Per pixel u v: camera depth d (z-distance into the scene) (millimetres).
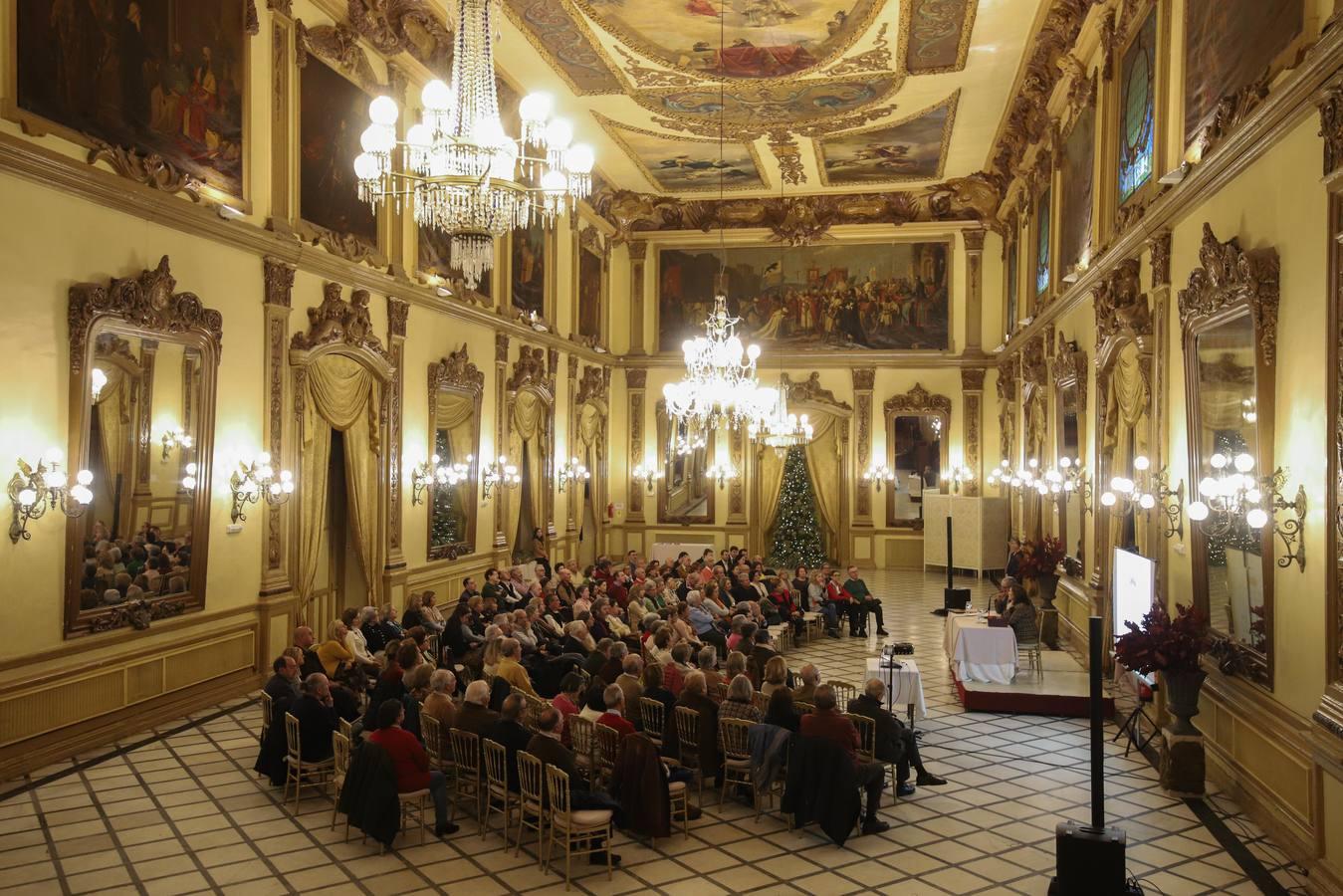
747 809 8758
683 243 28031
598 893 6852
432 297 16516
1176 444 10531
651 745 7746
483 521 18859
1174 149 10758
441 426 17125
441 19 15406
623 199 26312
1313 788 6973
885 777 9445
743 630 12086
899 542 27172
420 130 7562
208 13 11266
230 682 11812
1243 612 8477
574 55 17031
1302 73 6816
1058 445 17078
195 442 11008
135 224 10164
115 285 9672
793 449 27078
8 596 8711
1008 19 15352
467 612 13039
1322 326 6957
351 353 14180
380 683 9203
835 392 27594
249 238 11820
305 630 10445
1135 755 10453
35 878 6875
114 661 9984
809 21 15539
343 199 14203
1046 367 18688
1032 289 20656
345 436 14438
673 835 8078
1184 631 9000
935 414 27000
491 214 7445
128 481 10047
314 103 13406
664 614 13992
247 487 11758
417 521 16297
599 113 20000
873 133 21078
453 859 7414
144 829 7809
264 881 6910
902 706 12508
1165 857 7520
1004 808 8750
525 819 8023
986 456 26734
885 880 7152
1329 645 6680
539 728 7633
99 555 9695
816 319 27578
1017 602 14828
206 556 11219
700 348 15969
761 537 27719
